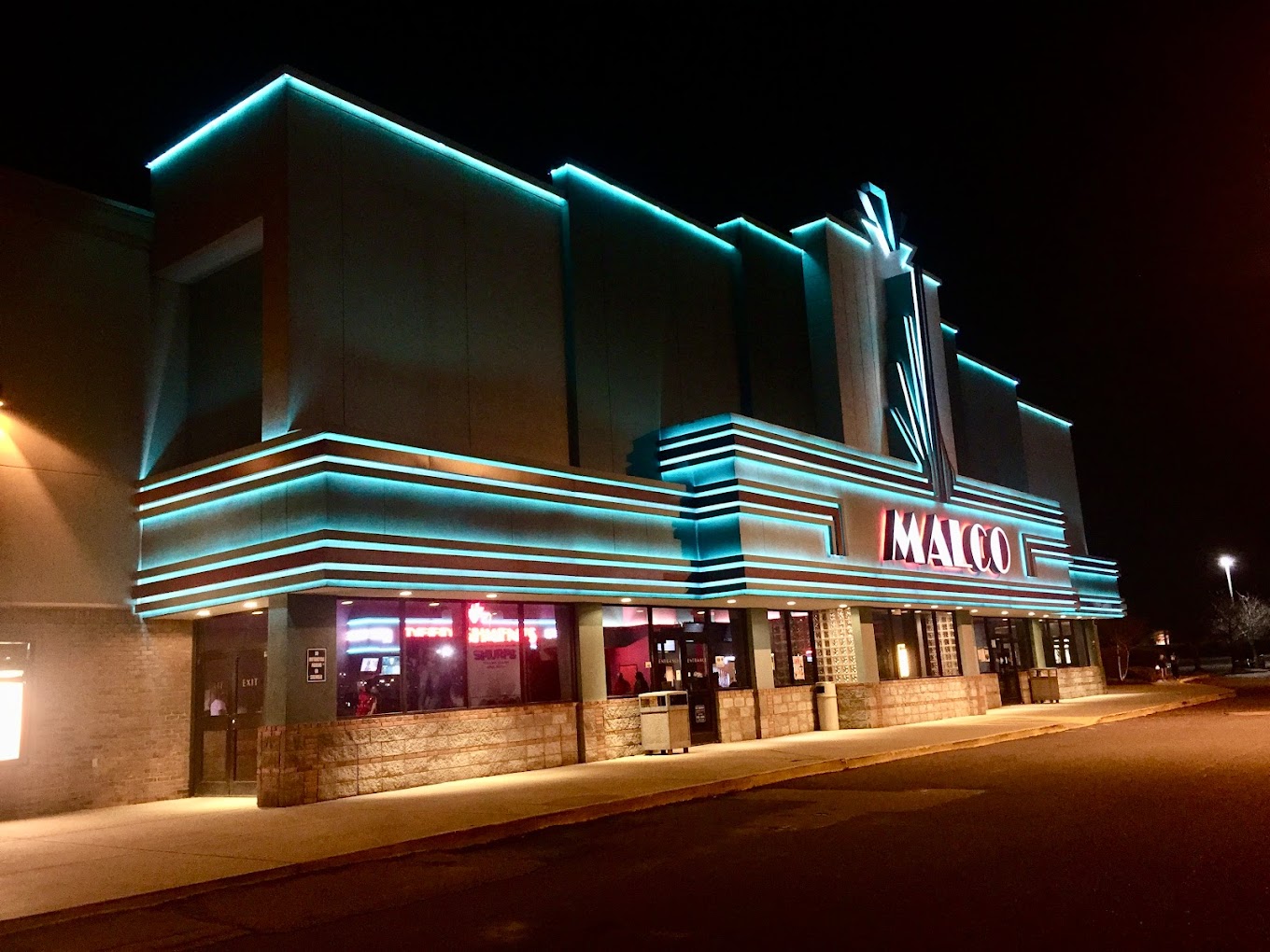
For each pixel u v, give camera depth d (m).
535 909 8.45
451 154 20.23
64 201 17.97
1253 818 10.77
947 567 29.69
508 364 20.56
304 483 15.60
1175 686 47.41
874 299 30.66
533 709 19.05
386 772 16.47
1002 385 41.25
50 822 15.23
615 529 20.55
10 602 16.31
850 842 10.55
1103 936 6.75
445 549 16.91
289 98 17.39
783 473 23.61
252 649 17.42
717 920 7.67
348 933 8.07
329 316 17.34
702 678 22.88
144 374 18.67
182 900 9.70
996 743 21.83
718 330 25.94
